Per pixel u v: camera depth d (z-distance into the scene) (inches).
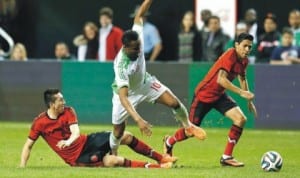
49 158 1481.3
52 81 2043.6
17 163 1424.7
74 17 2469.2
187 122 1346.0
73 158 1337.4
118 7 2454.5
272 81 1979.6
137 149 1343.5
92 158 1330.0
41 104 2054.6
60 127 1332.4
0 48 2333.9
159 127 1984.5
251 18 2123.5
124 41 1264.8
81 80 2034.9
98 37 2158.0
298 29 2116.1
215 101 1403.8
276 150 1628.9
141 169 1306.6
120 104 1304.1
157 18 2413.9
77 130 1330.0
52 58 2476.6
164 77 1995.6
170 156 1381.6
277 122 1985.7
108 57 2106.3
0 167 1346.0
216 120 1988.2
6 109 2065.7
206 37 2087.8
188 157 1520.7
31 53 2466.8
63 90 2041.1
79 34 2471.7
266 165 1302.9
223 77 1376.7
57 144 1334.9
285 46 2055.9
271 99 1983.3
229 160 1371.8
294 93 1979.6
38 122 1333.7
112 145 1333.7
